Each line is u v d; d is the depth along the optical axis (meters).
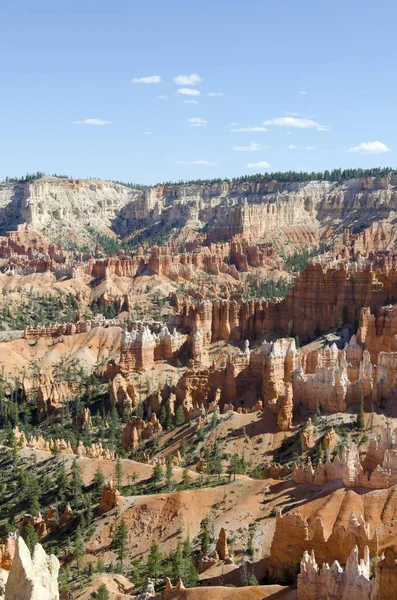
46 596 68.38
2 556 114.12
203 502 134.00
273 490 130.75
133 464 159.12
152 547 122.69
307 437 160.00
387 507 111.00
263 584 107.88
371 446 127.81
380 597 87.25
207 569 115.81
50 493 153.62
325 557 104.38
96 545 133.38
